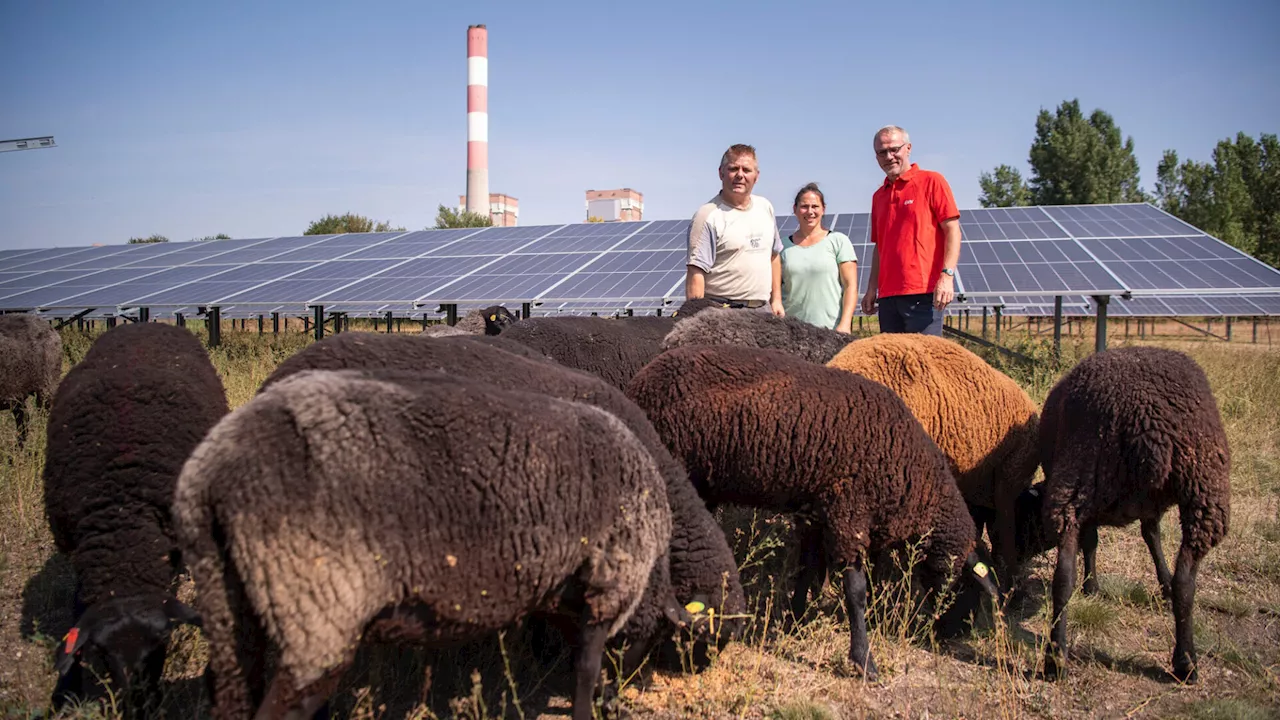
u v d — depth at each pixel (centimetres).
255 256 1948
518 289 1358
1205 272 1133
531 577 267
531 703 360
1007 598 444
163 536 341
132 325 448
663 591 336
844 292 661
